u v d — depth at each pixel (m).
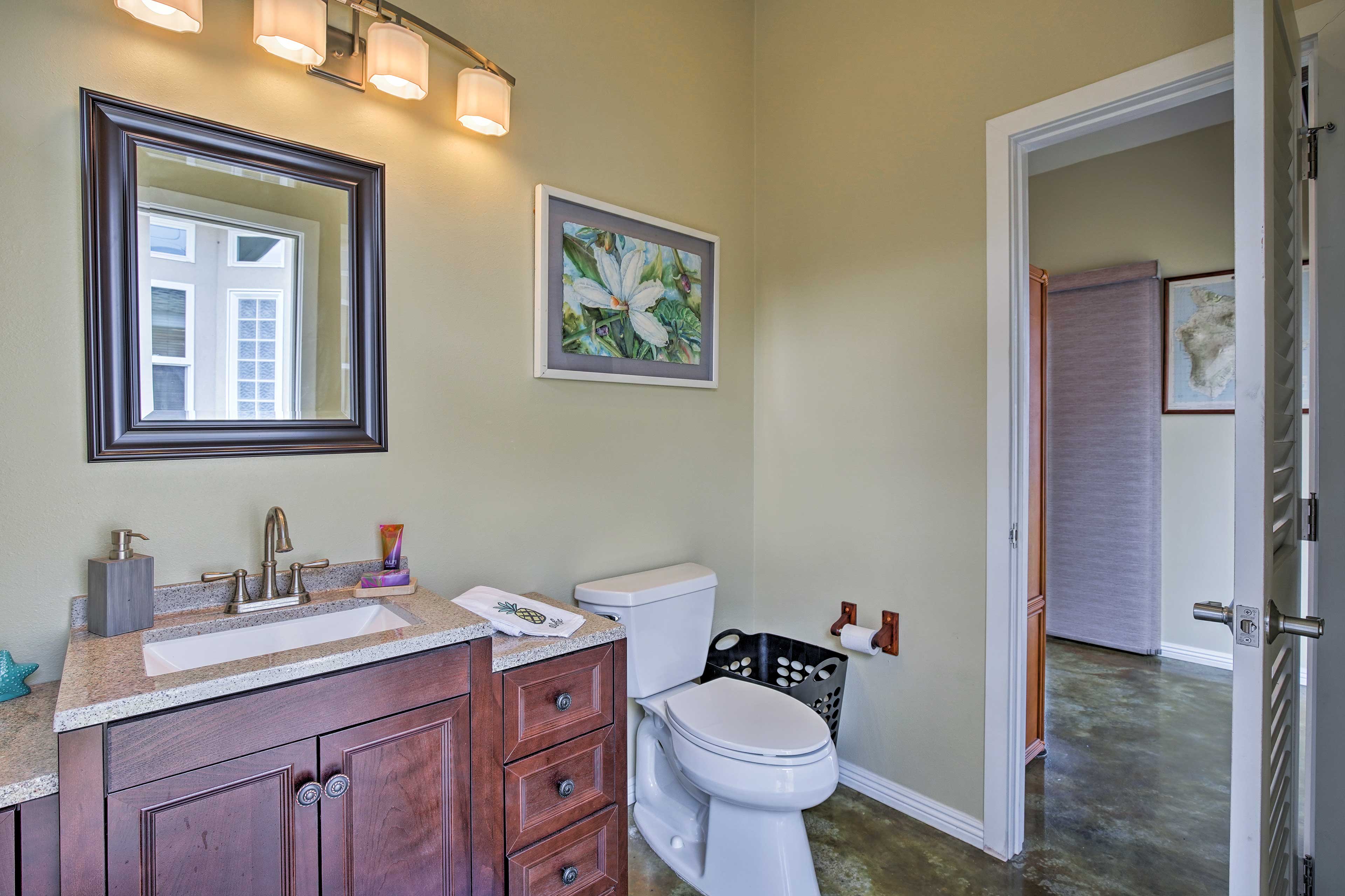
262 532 1.45
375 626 1.43
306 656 1.09
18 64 1.18
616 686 1.54
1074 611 3.82
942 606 1.99
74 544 1.25
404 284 1.63
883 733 2.14
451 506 1.73
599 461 2.06
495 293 1.80
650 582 2.01
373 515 1.60
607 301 2.04
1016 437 1.86
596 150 2.03
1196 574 3.47
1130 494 3.59
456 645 1.26
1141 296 3.52
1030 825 2.01
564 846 1.44
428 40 1.66
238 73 1.40
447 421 1.72
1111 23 1.65
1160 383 3.52
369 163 1.56
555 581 1.95
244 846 1.02
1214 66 1.49
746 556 2.53
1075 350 3.77
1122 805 2.12
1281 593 1.16
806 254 2.37
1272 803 1.09
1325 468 1.35
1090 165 3.72
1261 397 0.98
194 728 0.97
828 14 2.29
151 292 1.31
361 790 1.14
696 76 2.33
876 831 1.98
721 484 2.43
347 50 1.53
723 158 2.43
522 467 1.87
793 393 2.42
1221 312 3.35
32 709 1.11
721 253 2.42
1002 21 1.85
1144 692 3.07
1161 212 3.51
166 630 1.23
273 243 1.45
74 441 1.25
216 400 1.39
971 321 1.91
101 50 1.26
